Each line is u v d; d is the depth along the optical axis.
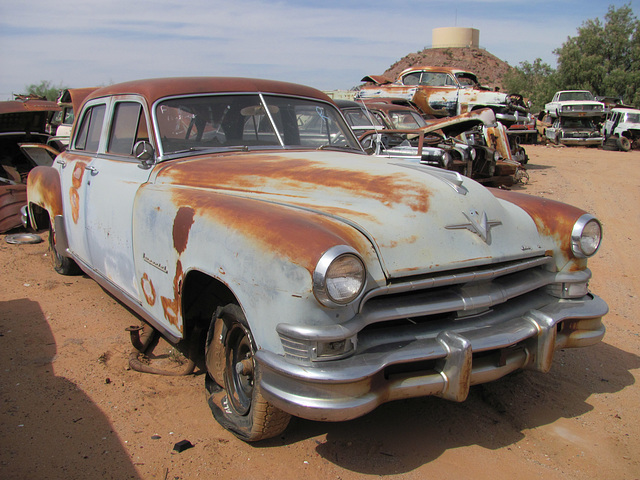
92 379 3.44
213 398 3.04
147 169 3.56
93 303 4.79
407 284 2.40
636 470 2.62
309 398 2.21
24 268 5.83
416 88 18.00
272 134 3.92
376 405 2.29
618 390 3.41
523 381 3.50
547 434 2.91
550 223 3.08
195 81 3.84
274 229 2.36
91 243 4.23
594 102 22.38
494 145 11.19
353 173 2.99
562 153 19.58
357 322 2.27
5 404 3.15
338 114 4.39
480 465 2.62
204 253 2.67
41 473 2.54
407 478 2.52
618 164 16.16
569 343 3.02
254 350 2.45
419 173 2.96
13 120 8.40
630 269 6.21
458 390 2.43
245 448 2.74
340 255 2.14
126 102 3.95
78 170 4.48
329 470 2.57
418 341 2.45
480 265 2.65
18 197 7.41
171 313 3.08
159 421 2.99
